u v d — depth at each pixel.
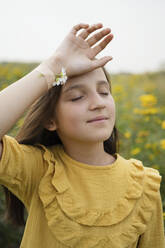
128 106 2.10
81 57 0.66
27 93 0.63
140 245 0.73
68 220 0.63
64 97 0.65
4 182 0.65
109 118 0.66
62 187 0.64
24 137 0.73
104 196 0.65
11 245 1.27
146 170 0.73
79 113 0.64
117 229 0.64
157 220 0.72
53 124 0.70
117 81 3.12
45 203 0.63
